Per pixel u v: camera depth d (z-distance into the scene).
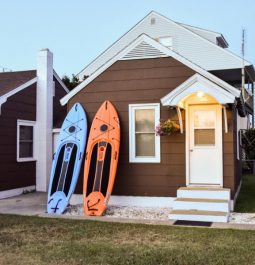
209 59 22.97
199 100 10.39
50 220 8.94
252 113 26.62
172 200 10.52
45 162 15.38
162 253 6.19
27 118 14.98
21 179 14.49
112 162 10.43
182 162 10.51
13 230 7.93
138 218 9.19
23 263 5.84
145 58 10.95
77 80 26.55
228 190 9.72
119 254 6.19
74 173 10.66
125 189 10.90
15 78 15.91
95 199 9.93
